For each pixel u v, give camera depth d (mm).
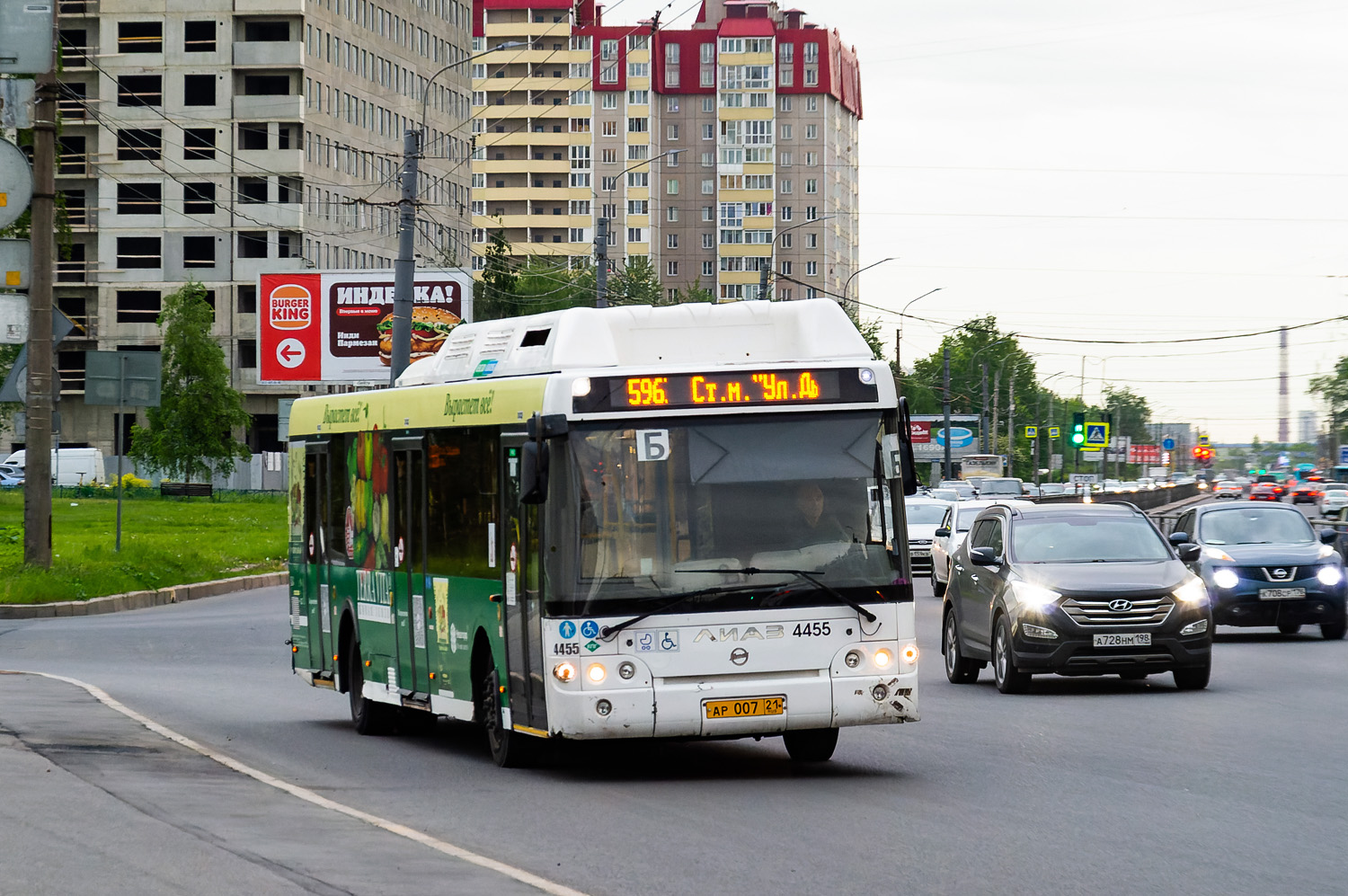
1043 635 35844
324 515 34719
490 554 26047
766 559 23875
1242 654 44656
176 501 162000
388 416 30812
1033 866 17484
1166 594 35969
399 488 30250
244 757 27219
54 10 57438
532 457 23172
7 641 50156
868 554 24141
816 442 24281
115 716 29812
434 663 28500
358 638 32250
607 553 23656
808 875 17016
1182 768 24875
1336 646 46719
